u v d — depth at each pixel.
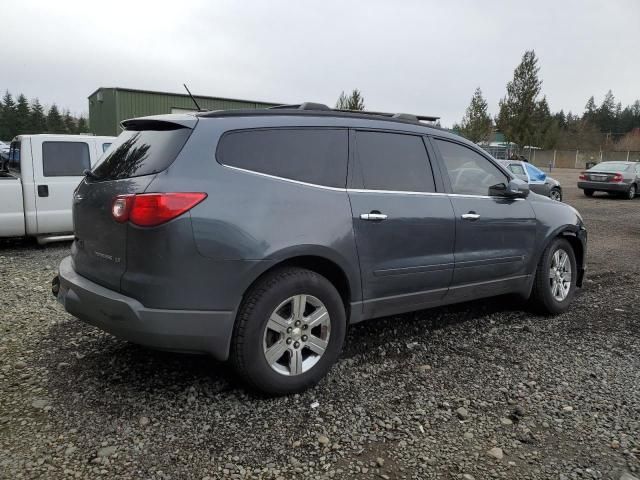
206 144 3.05
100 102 25.88
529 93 44.56
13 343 4.00
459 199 4.23
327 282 3.36
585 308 5.43
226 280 2.96
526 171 15.78
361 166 3.68
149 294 2.87
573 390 3.48
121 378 3.45
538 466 2.64
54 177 7.84
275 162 3.28
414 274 3.88
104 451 2.64
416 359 3.95
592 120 101.94
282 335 3.21
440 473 2.56
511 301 5.51
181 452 2.66
